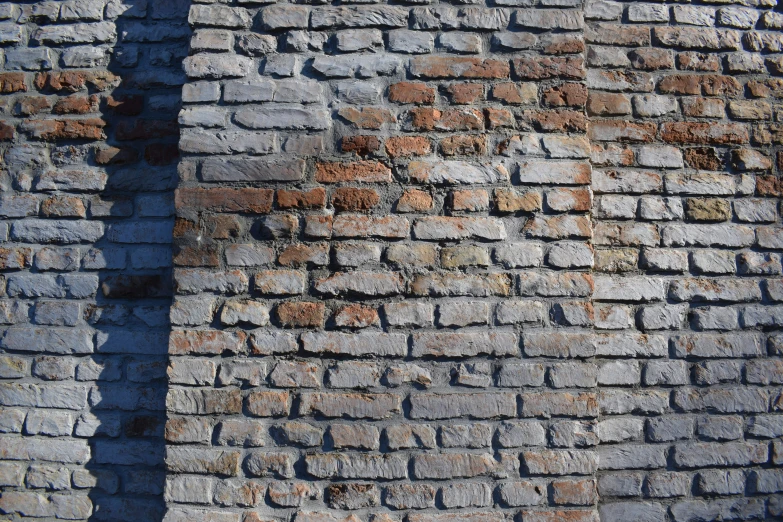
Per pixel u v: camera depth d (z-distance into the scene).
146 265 2.03
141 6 2.14
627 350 1.97
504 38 1.87
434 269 1.78
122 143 2.09
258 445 1.72
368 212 1.80
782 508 1.94
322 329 1.76
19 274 2.04
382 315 1.76
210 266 1.78
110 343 1.99
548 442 1.73
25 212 2.05
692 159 2.07
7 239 2.05
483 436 1.73
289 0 1.88
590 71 2.08
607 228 2.02
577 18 1.89
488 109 1.84
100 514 1.93
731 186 2.07
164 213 2.04
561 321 1.77
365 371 1.75
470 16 1.88
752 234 2.05
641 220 2.03
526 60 1.87
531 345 1.76
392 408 1.73
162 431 1.95
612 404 1.94
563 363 1.76
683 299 2.00
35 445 1.96
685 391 1.97
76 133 2.08
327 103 1.85
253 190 1.81
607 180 2.04
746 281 2.03
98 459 1.95
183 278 1.78
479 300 1.77
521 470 1.72
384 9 1.87
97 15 2.14
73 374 1.98
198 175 1.81
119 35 2.13
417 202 1.80
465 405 1.74
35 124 2.10
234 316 1.76
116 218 2.05
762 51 2.15
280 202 1.80
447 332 1.76
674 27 2.12
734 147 2.09
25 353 2.00
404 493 1.71
